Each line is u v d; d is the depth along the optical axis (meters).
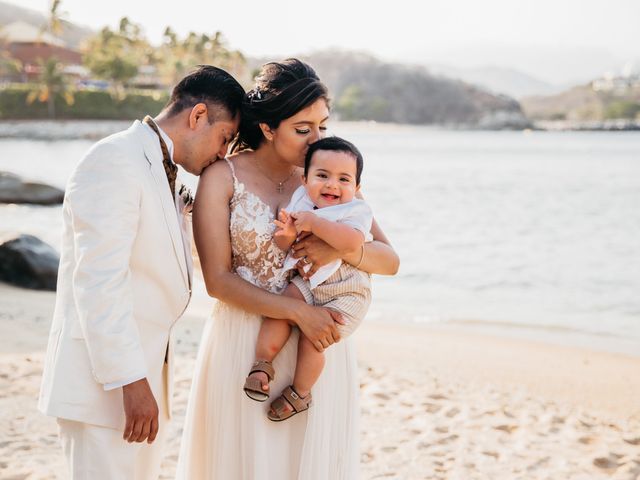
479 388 6.34
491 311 9.88
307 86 2.65
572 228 18.38
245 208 2.70
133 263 2.51
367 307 2.75
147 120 2.58
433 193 27.16
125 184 2.39
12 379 5.60
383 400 5.81
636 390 6.45
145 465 2.76
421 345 7.88
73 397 2.48
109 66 86.75
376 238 2.96
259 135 2.78
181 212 2.79
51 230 15.05
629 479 4.47
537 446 4.97
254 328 2.73
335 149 2.66
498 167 44.59
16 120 84.62
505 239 16.53
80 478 2.53
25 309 8.15
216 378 2.77
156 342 2.61
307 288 2.71
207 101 2.62
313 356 2.65
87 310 2.36
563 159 55.31
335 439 2.82
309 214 2.58
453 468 4.53
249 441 2.72
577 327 9.13
